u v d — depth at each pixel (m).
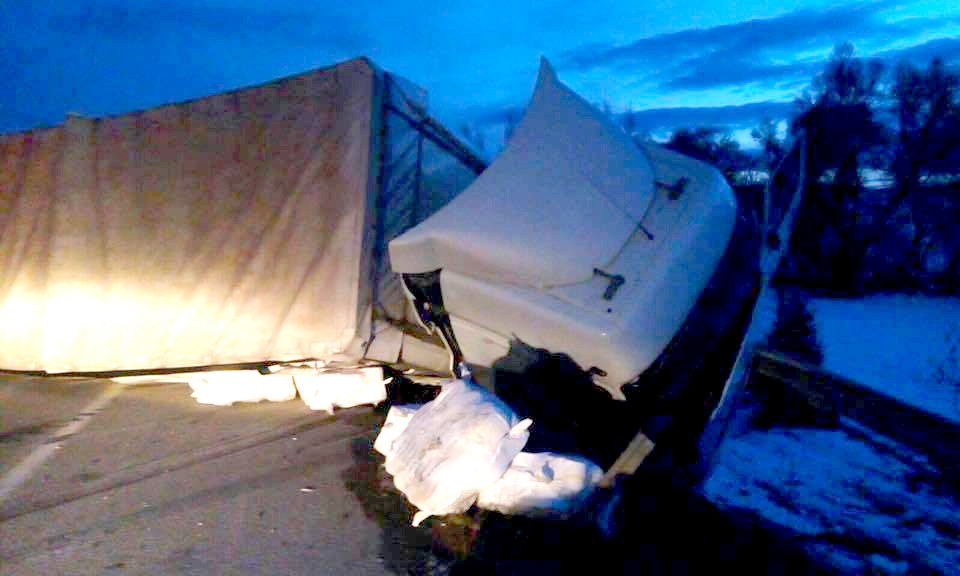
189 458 4.46
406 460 3.60
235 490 3.98
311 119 5.24
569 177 4.21
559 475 3.46
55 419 5.27
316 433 4.91
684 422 3.99
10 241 6.11
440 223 4.21
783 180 5.19
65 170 5.80
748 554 3.46
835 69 19.45
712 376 4.13
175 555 3.29
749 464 4.82
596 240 4.07
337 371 5.34
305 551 3.34
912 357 10.88
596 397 4.21
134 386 6.13
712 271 4.26
